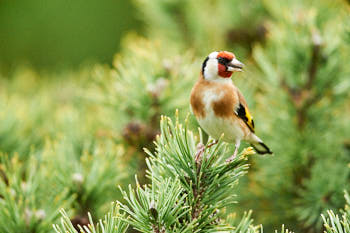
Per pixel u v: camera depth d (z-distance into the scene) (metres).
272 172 4.05
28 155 4.07
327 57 4.05
